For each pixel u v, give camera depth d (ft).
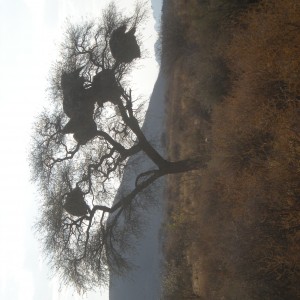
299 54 33.83
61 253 59.36
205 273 53.72
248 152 37.50
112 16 58.18
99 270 58.80
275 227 32.48
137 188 56.90
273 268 32.68
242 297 37.11
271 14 39.55
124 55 57.11
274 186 32.19
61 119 60.44
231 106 42.73
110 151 57.36
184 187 75.25
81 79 56.95
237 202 40.32
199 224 57.98
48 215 59.31
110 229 58.70
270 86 36.78
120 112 56.08
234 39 46.34
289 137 31.50
